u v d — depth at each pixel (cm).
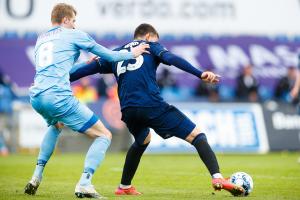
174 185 3094
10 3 7669
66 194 2595
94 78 7169
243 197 2452
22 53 7625
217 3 8006
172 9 7912
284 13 8125
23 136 6488
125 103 2467
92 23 7794
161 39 7838
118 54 2391
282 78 7406
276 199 2405
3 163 4856
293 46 8038
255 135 6506
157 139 6284
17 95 7300
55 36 2447
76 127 2420
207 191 2770
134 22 7856
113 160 5228
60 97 2375
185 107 6525
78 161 5062
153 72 2470
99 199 2369
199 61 7844
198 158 5522
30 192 2541
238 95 7025
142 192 2733
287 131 6575
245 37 7994
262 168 4231
